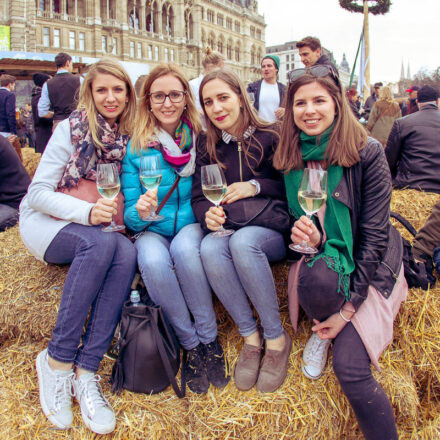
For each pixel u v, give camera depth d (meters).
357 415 1.56
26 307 2.05
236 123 1.97
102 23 36.69
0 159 3.04
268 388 1.72
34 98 6.10
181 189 2.08
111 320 1.76
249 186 1.94
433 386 1.88
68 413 1.62
